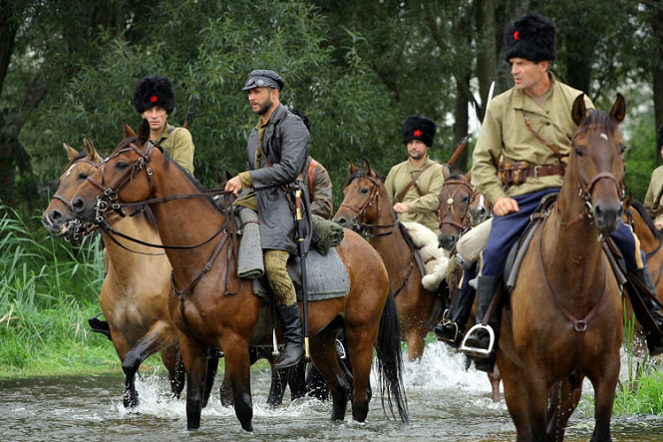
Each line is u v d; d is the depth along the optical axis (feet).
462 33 93.71
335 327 35.50
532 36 25.50
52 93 82.74
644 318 26.63
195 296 30.83
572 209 23.03
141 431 32.22
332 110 75.61
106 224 32.22
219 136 71.20
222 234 31.45
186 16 74.33
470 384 47.93
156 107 38.83
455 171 47.85
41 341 55.47
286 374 40.09
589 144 22.26
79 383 46.96
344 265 34.17
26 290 62.13
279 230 31.71
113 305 36.88
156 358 57.31
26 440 30.55
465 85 94.27
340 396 35.53
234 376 31.04
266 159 32.73
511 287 24.84
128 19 84.99
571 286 23.47
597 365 23.97
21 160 85.87
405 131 52.01
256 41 73.46
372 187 45.57
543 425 24.03
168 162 31.17
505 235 25.48
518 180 25.76
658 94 99.71
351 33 77.25
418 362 46.50
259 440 30.32
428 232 47.01
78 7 79.25
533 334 23.93
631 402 35.63
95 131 72.18
